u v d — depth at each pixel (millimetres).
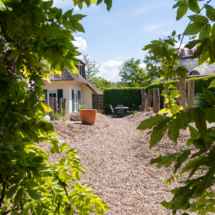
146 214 3248
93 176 4832
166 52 973
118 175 4848
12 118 994
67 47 1096
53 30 982
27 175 1151
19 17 888
